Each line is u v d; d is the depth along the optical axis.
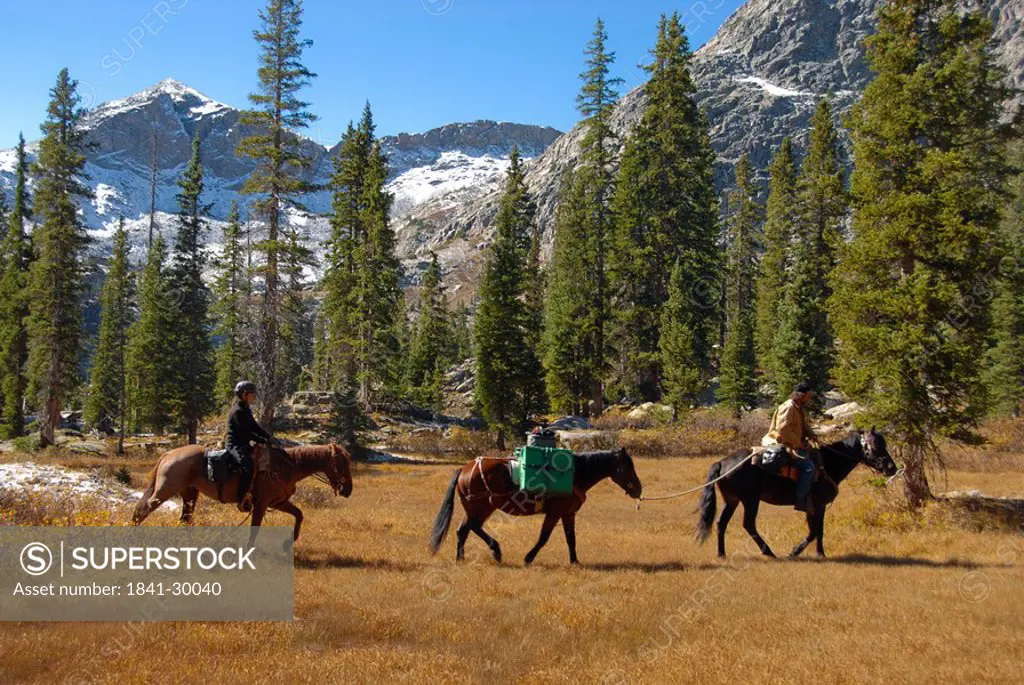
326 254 65.31
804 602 10.15
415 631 8.41
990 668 7.35
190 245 54.94
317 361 85.69
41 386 47.50
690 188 58.00
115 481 18.53
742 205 78.00
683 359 50.31
